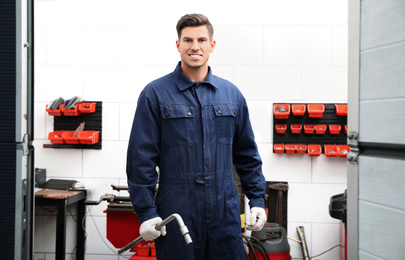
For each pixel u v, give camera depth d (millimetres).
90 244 3432
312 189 3359
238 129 1897
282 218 3346
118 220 3037
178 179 1708
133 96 3436
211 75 1810
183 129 1723
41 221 3496
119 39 3436
